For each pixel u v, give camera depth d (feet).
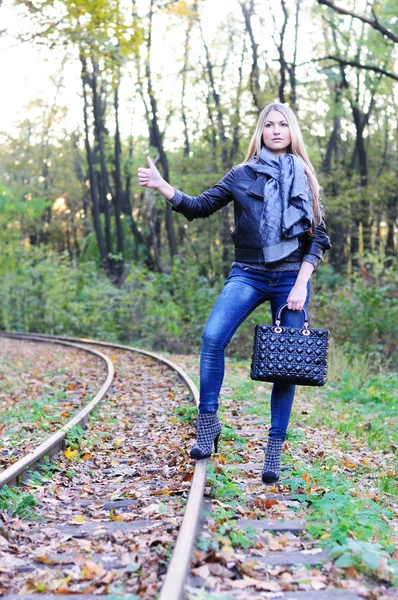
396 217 103.04
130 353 56.85
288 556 11.28
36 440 23.02
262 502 14.21
